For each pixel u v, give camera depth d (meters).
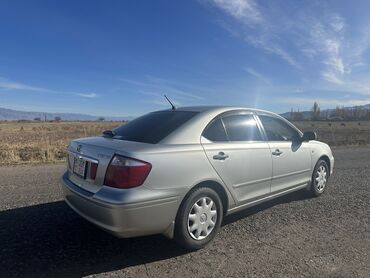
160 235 4.49
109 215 3.54
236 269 3.63
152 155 3.71
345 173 9.56
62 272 3.50
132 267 3.64
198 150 4.12
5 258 3.77
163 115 4.78
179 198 3.86
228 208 4.54
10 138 25.30
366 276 3.51
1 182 7.59
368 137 28.81
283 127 5.78
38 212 5.34
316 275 3.52
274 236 4.55
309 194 6.56
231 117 4.82
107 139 4.39
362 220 5.26
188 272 3.55
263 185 5.05
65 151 13.38
